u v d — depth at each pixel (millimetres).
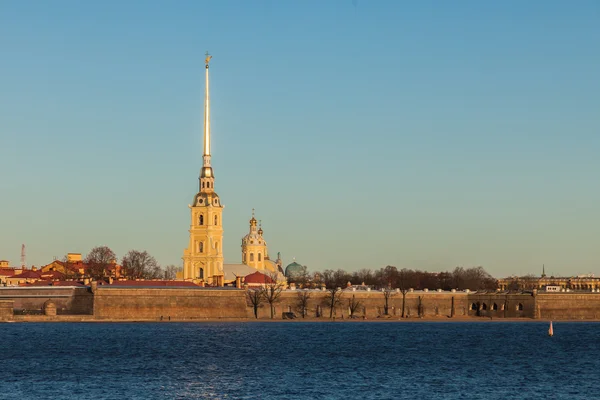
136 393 192125
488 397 189000
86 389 196625
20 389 196000
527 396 190625
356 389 197875
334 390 196375
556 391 197000
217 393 192750
